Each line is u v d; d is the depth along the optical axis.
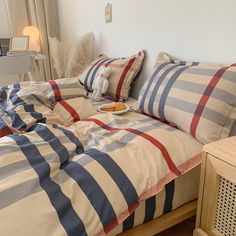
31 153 0.89
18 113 1.19
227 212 0.91
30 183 0.77
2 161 0.82
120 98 1.83
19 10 2.85
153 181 0.91
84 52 2.44
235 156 0.85
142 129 1.12
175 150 1.02
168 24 1.59
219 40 1.31
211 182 0.93
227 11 1.24
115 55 2.18
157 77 1.43
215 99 1.08
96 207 0.80
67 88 1.48
